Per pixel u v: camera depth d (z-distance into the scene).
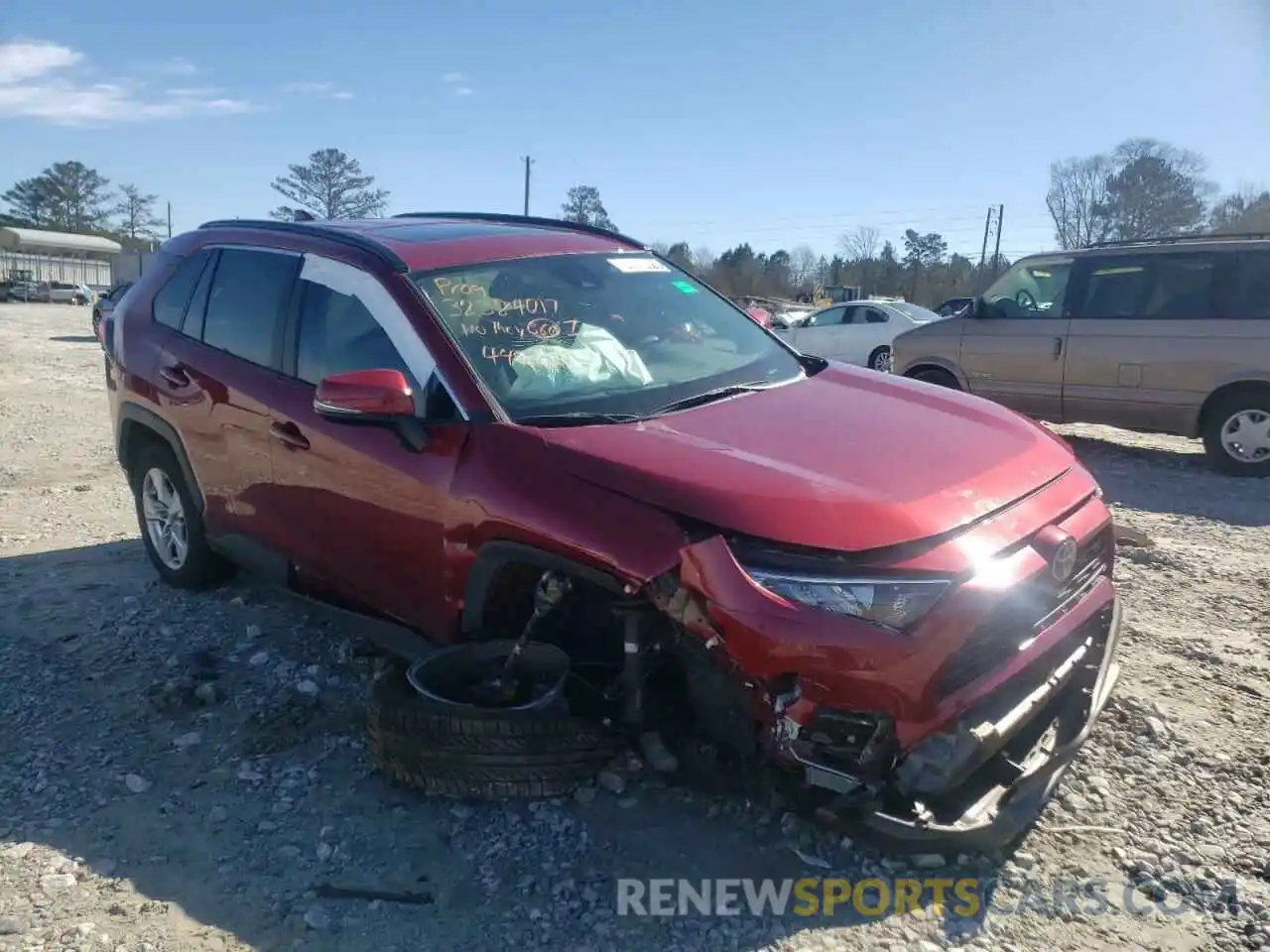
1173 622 5.15
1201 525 7.28
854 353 19.38
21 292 56.56
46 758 3.93
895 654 2.85
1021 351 10.29
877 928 2.94
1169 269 9.54
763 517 2.96
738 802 3.46
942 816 3.04
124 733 4.12
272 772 3.79
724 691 3.13
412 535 3.77
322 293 4.39
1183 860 3.23
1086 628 3.59
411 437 3.71
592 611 3.57
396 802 3.58
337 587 4.29
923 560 2.92
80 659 4.80
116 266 53.47
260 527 4.64
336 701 4.33
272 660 4.73
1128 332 9.62
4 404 13.45
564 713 3.37
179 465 5.30
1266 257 9.05
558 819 3.43
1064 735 3.46
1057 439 4.04
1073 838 3.34
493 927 2.97
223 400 4.74
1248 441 9.05
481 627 3.65
